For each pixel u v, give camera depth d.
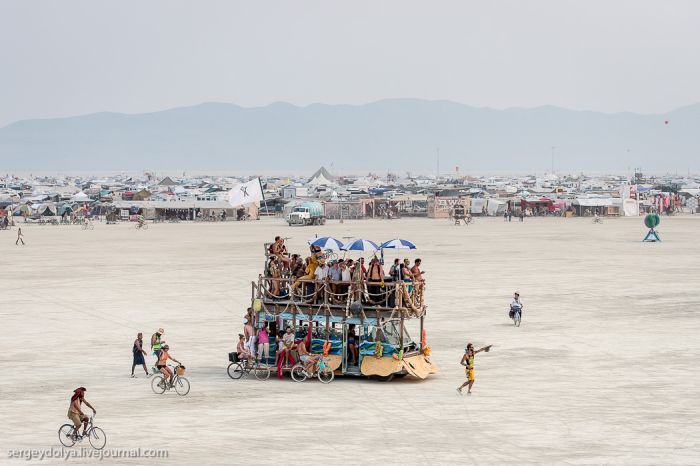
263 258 123.75
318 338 47.72
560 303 76.19
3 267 112.88
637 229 199.50
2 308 74.94
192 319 68.31
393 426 37.22
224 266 112.19
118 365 51.03
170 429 36.88
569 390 43.78
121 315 70.69
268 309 47.75
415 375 45.78
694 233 182.38
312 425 37.41
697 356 52.50
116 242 160.50
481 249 139.38
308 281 46.84
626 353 53.53
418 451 33.62
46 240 167.50
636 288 87.00
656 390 43.72
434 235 175.12
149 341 59.00
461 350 54.56
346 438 35.41
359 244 47.41
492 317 68.38
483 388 44.34
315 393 43.38
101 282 94.69
